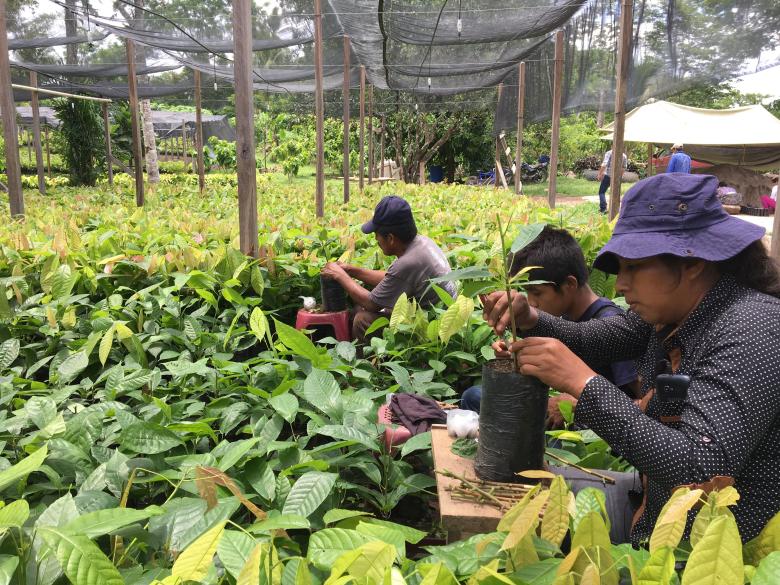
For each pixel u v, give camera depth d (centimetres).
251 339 353
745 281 158
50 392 266
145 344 318
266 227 553
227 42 1017
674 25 636
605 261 174
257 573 102
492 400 170
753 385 141
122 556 150
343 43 1092
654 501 167
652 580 110
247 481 191
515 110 1514
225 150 2964
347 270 435
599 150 3334
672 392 151
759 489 152
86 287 407
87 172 1972
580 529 119
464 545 144
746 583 120
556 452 213
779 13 545
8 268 419
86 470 196
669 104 1595
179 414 244
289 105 2056
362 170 1517
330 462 207
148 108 2023
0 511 131
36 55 1195
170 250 431
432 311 383
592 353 215
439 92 1569
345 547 136
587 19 883
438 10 788
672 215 155
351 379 311
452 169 2766
